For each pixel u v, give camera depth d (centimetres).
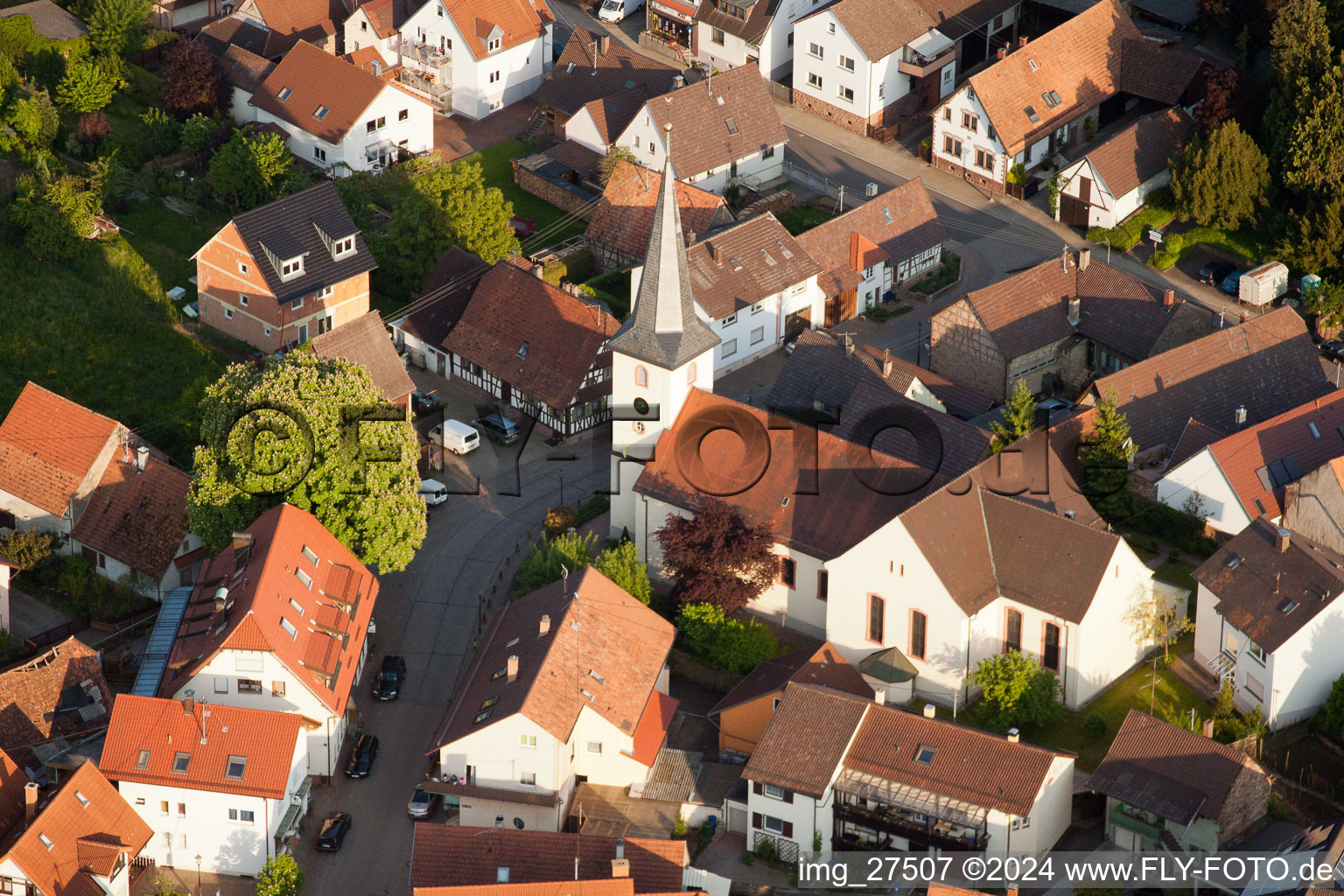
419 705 13162
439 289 17075
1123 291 16400
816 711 11912
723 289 16425
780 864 11869
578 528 14925
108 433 14338
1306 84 17325
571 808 12212
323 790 12412
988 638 12788
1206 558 14138
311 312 16662
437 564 14588
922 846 11569
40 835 11238
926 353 17038
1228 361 15438
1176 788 11400
